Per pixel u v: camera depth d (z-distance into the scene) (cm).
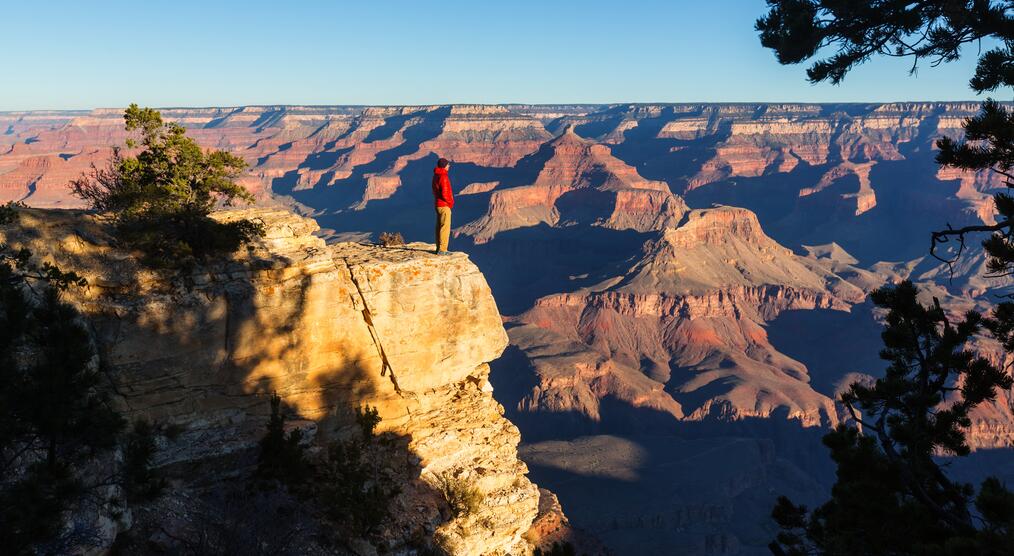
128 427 1659
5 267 1289
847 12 1349
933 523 1222
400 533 1858
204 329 1839
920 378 1402
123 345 1725
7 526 1102
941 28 1330
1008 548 966
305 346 2009
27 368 1261
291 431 1886
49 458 1225
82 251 1736
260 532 1577
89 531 1290
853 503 1265
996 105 1166
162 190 1928
